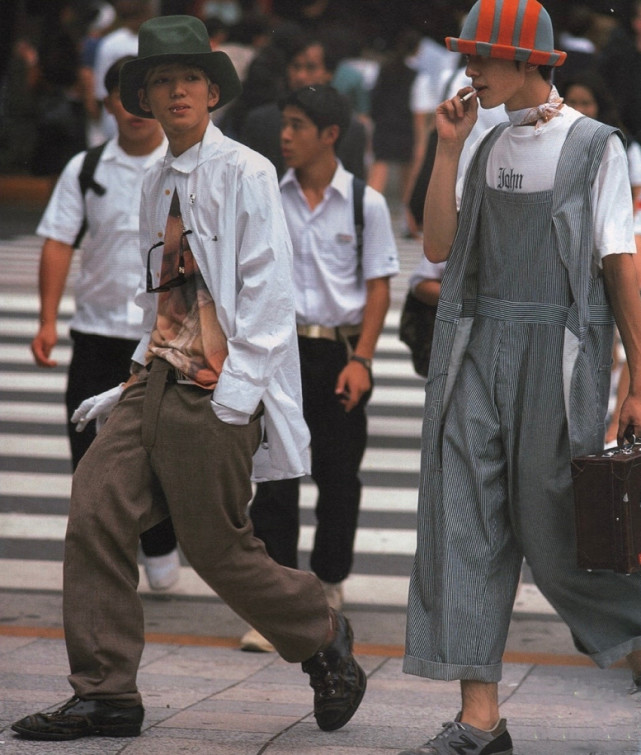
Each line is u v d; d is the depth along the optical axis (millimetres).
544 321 11086
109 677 11602
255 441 11828
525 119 11133
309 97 15875
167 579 18000
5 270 43219
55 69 46781
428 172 16891
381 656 15648
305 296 16031
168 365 11727
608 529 10742
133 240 16328
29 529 20969
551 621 17484
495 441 11320
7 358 32531
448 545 11242
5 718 12188
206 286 11812
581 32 29828
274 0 57375
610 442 15570
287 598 11922
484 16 10977
